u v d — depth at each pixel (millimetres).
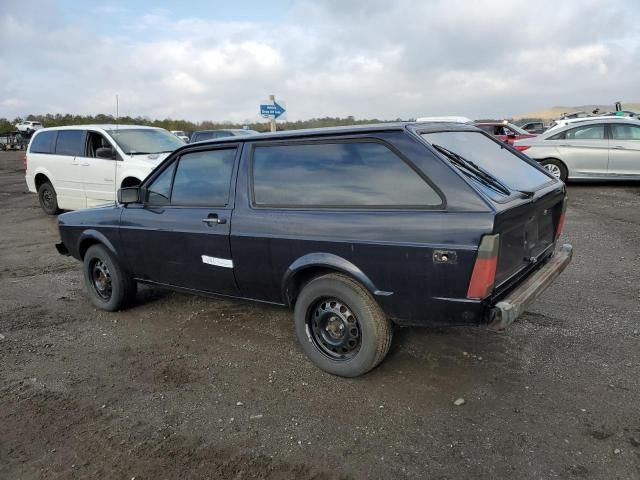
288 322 4660
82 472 2762
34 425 3219
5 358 4184
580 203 10086
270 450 2865
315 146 3596
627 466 2600
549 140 11938
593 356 3740
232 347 4207
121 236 4781
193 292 4492
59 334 4656
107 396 3533
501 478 2557
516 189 3395
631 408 3086
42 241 8828
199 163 4266
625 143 11398
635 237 7203
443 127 3691
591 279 5453
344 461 2742
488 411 3119
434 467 2660
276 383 3588
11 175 22172
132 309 5211
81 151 10109
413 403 3244
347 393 3402
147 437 3041
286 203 3701
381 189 3271
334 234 3381
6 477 2746
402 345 4016
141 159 9234
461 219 2924
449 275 2971
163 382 3693
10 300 5652
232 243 3920
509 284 3238
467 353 3852
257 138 3902
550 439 2832
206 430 3084
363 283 3307
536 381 3432
